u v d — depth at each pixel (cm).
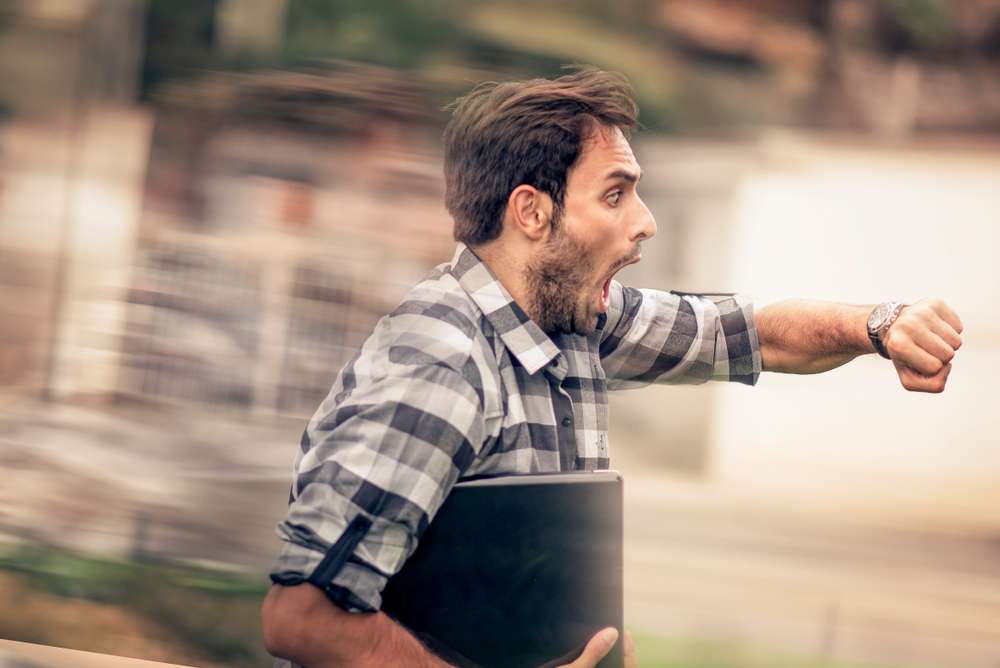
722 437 1451
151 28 1198
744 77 1619
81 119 1188
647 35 1539
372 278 979
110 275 1033
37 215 1114
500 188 249
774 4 1650
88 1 1222
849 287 1612
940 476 1421
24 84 1220
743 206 1603
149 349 950
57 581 602
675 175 1609
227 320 966
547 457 247
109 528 672
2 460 748
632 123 254
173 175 1106
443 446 228
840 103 1667
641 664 725
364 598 221
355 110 1005
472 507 234
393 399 229
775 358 303
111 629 588
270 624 225
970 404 1470
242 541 675
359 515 223
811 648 816
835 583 938
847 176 1620
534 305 252
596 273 252
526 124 248
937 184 1616
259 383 931
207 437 839
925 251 1595
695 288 1602
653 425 1488
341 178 1014
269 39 1157
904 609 891
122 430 838
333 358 959
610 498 244
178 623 586
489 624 235
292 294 972
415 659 229
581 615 240
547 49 1320
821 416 1456
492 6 1263
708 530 1105
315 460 231
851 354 294
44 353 954
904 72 1656
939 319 278
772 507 1248
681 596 870
